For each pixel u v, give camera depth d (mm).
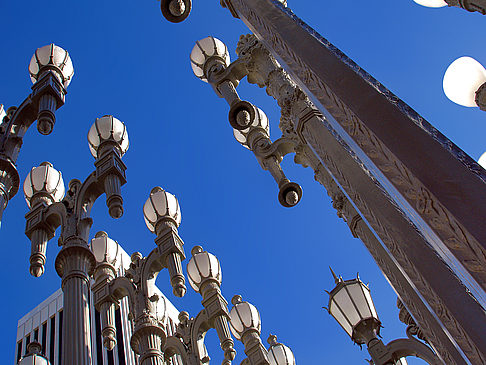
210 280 6336
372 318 6137
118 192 5359
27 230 5555
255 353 6363
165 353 5945
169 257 5723
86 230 5250
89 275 4992
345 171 4512
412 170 2895
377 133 3180
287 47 4367
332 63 3816
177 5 6109
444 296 3465
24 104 5688
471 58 4824
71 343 4324
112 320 5559
